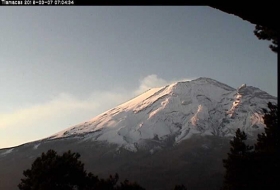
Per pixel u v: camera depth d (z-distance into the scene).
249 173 18.58
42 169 20.22
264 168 17.42
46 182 19.25
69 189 20.09
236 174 19.28
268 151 17.03
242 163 19.09
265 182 17.06
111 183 20.48
